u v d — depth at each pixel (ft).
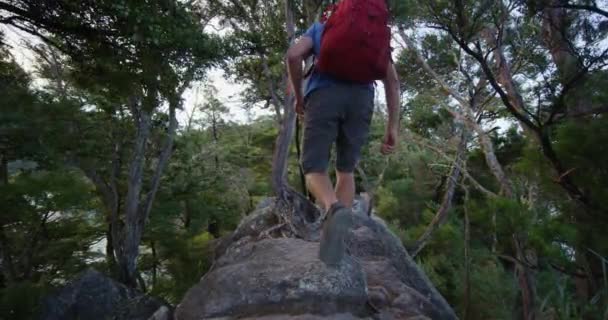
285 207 20.07
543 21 19.84
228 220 83.71
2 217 40.68
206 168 85.40
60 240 57.11
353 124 8.64
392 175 74.90
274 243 15.30
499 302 36.78
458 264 42.52
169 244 65.72
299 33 40.55
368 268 14.55
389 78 9.45
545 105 17.24
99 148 57.67
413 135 55.57
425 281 17.01
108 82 37.50
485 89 49.52
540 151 16.28
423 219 64.75
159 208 70.69
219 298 11.97
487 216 14.89
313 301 11.03
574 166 14.40
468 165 63.72
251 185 96.02
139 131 60.90
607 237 13.62
